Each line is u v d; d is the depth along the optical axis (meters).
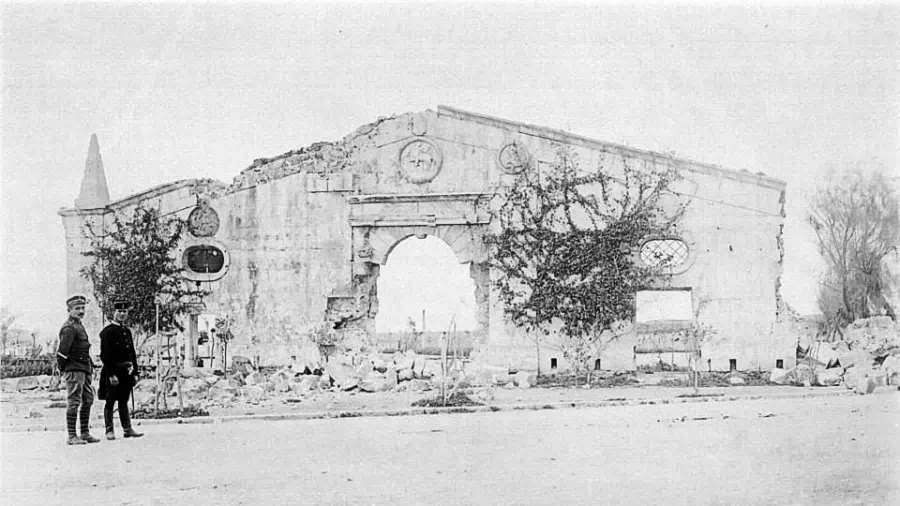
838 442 17.94
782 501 14.09
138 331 28.77
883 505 13.95
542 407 22.70
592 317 27.75
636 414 21.23
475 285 28.48
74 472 16.14
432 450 17.27
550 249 28.05
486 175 28.52
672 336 32.75
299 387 26.53
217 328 28.80
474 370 27.28
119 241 29.11
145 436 19.45
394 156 28.84
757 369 27.59
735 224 28.00
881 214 29.52
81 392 18.84
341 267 28.77
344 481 15.03
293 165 29.09
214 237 29.14
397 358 28.14
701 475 15.45
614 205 28.06
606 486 14.70
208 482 15.16
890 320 28.59
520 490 14.46
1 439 19.80
